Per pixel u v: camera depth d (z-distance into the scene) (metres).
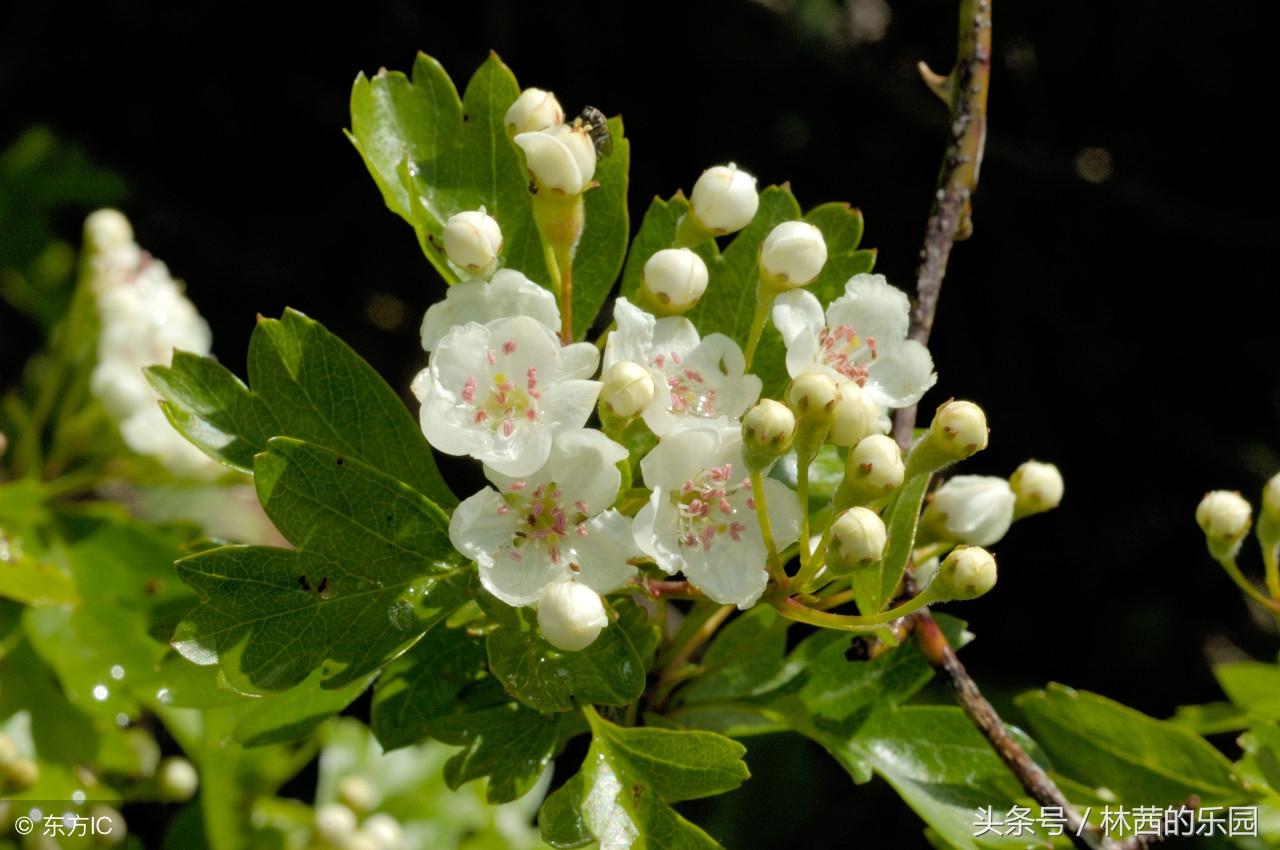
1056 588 0.63
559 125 0.31
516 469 0.29
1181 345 0.63
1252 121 0.61
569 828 0.29
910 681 0.32
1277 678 0.35
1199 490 0.63
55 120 0.64
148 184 0.65
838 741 0.32
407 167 0.31
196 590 0.29
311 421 0.31
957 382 0.63
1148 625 0.61
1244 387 0.63
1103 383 0.63
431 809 0.38
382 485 0.30
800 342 0.30
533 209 0.31
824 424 0.29
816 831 0.55
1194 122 0.62
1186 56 0.60
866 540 0.29
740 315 0.32
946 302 0.63
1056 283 0.63
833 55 0.64
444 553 0.30
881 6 0.65
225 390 0.31
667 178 0.65
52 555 0.35
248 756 0.37
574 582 0.29
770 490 0.30
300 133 0.67
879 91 0.63
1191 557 0.63
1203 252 0.62
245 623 0.29
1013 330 0.64
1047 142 0.62
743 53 0.65
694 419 0.30
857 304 0.31
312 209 0.67
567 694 0.30
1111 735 0.32
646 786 0.30
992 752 0.32
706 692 0.32
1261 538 0.33
